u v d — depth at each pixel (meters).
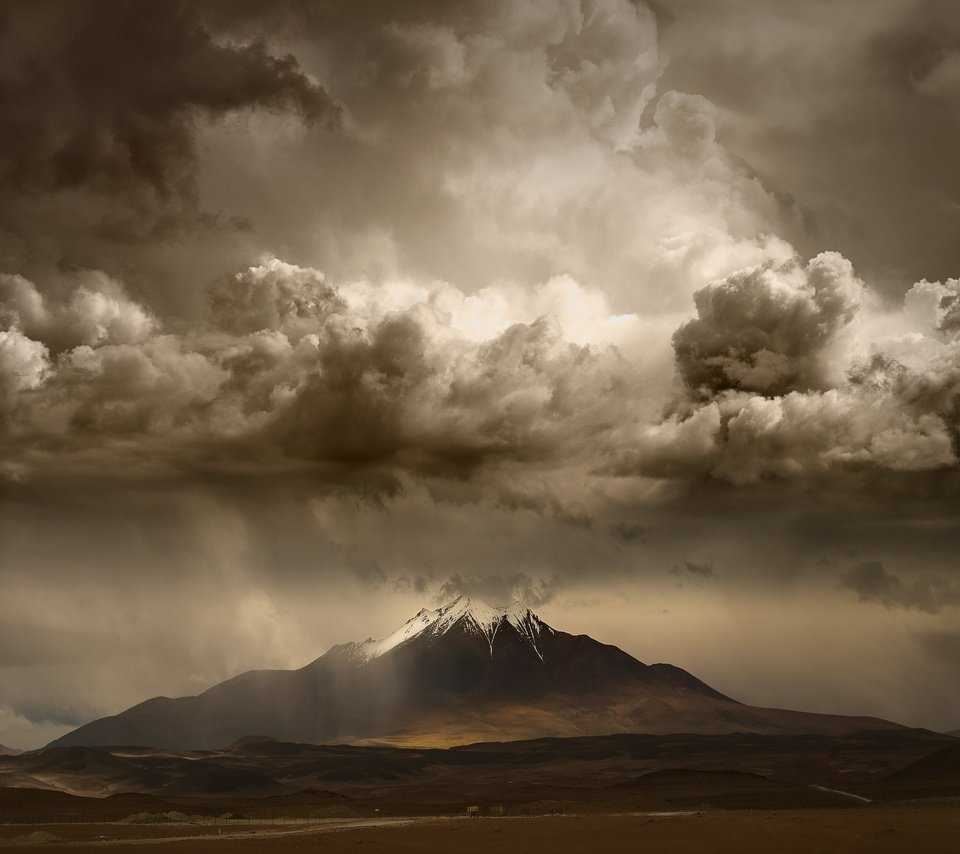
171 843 184.00
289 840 182.00
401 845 171.25
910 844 155.38
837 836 166.12
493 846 168.75
